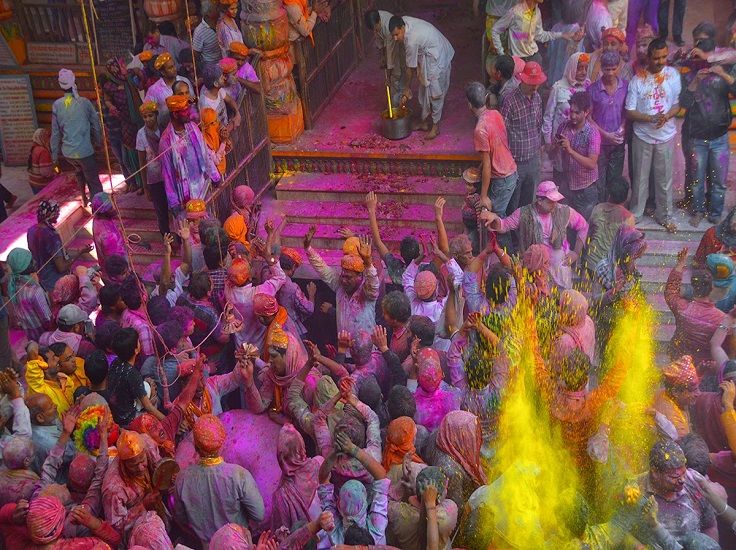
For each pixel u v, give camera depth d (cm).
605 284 909
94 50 1373
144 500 620
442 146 1145
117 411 724
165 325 787
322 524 575
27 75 1380
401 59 1143
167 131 990
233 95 1067
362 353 728
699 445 651
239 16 1212
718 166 1016
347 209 1130
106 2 1345
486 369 708
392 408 665
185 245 913
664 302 966
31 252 1037
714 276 837
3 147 1410
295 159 1172
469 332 739
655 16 1198
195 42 1145
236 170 1072
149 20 1305
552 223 921
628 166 1053
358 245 847
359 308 855
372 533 588
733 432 684
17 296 932
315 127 1215
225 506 637
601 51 1059
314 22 1155
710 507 619
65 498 621
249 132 1102
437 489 565
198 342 839
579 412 678
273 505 650
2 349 928
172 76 1055
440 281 846
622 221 938
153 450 643
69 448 695
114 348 731
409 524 580
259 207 1038
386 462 619
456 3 1458
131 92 1136
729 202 1067
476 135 983
